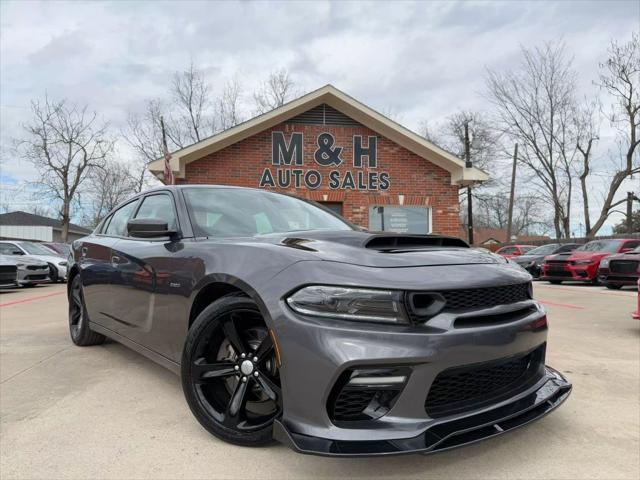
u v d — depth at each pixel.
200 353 2.53
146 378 3.64
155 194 3.74
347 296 2.02
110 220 4.49
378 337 1.96
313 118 12.20
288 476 2.16
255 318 2.41
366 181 12.34
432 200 12.52
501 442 2.57
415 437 1.93
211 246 2.73
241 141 11.91
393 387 1.98
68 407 3.03
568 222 27.08
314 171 12.17
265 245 2.48
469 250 2.64
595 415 2.98
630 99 24.48
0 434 2.62
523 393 2.36
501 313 2.23
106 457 2.35
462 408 2.12
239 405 2.41
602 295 10.61
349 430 1.96
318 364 1.98
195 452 2.39
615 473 2.23
